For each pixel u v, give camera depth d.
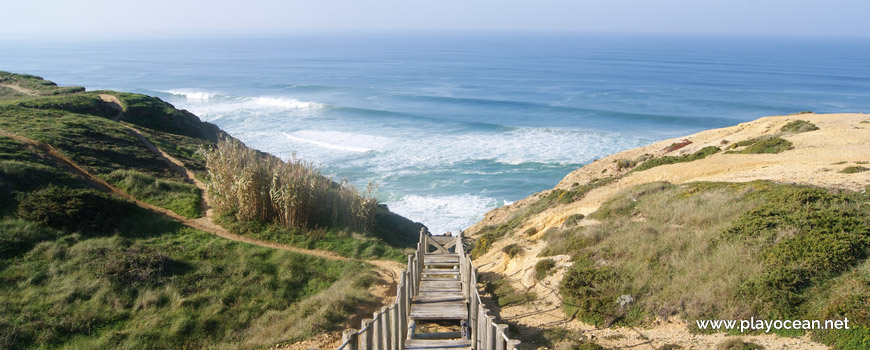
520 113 75.12
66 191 16.61
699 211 12.24
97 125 28.25
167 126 38.59
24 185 17.08
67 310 11.20
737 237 9.98
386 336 7.78
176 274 13.61
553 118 71.31
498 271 14.09
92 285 12.21
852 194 12.10
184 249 15.47
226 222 18.50
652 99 90.12
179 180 22.81
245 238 17.56
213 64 168.88
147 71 142.12
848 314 7.04
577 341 8.45
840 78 128.62
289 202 18.41
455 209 34.62
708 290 8.56
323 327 11.42
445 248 16.39
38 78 52.62
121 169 21.88
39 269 12.85
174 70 145.62
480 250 17.78
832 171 15.57
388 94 94.94
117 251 14.23
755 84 114.19
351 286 14.12
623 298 9.29
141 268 13.17
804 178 15.25
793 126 28.50
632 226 12.62
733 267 9.00
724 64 175.00
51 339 10.19
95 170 20.92
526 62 184.62
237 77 125.69
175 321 11.34
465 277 10.82
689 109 79.50
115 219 16.56
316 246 17.67
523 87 108.81
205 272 14.00
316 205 19.67
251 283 13.79
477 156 48.38
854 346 6.64
